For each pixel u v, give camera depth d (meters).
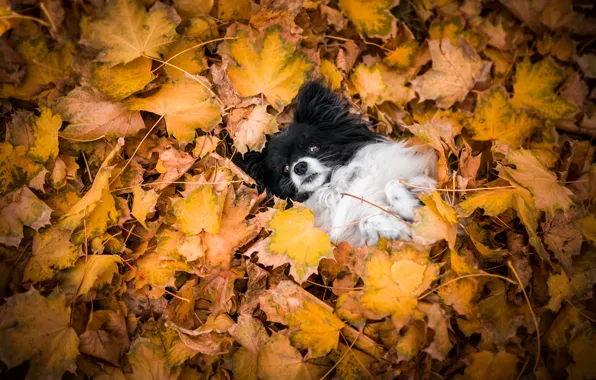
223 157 2.27
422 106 2.88
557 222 2.11
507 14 2.92
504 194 2.02
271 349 1.91
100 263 1.91
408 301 1.86
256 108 2.18
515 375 1.91
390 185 2.40
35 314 1.75
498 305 1.99
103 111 2.01
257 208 2.28
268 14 2.21
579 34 2.88
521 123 2.56
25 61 1.97
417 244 1.98
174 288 2.15
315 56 2.62
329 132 2.97
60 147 2.06
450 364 1.97
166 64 2.10
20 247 1.95
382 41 2.88
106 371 1.88
